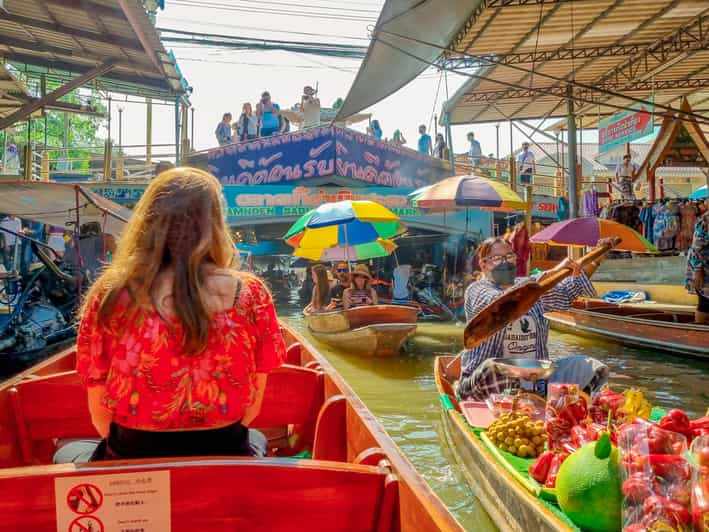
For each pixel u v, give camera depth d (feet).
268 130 61.77
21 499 5.68
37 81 78.43
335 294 39.75
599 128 56.34
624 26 46.14
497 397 14.52
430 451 17.30
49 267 27.84
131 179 60.08
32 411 10.68
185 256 6.11
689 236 46.19
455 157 71.05
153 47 39.96
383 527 6.43
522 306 13.16
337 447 9.80
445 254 54.13
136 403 6.07
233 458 6.15
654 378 27.20
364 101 44.65
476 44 48.88
